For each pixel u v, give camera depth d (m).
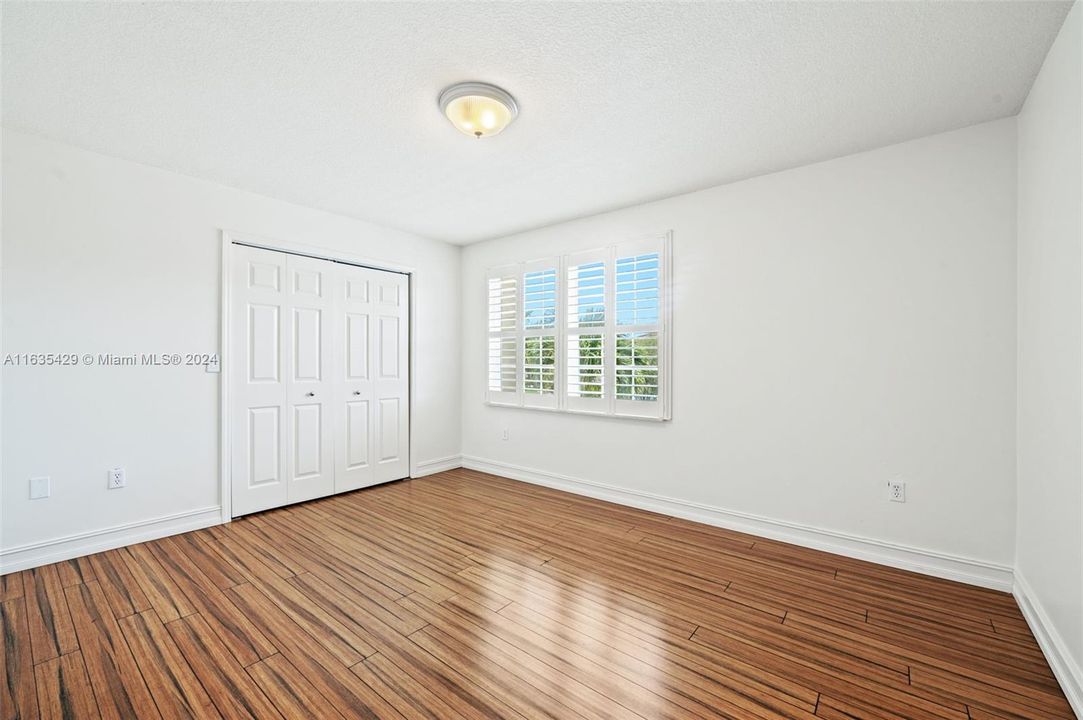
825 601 2.24
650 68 1.96
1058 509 1.76
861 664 1.78
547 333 4.27
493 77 2.03
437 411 4.81
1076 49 1.58
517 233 4.52
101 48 1.84
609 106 2.26
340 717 1.51
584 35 1.76
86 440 2.74
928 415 2.54
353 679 1.69
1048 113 1.86
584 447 4.02
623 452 3.77
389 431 4.40
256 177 3.16
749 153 2.76
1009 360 2.33
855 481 2.75
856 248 2.74
